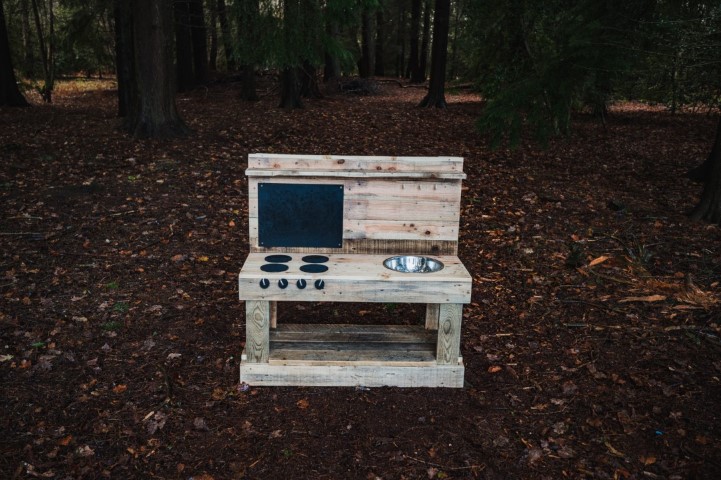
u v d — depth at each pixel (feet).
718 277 15.99
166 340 12.81
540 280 16.16
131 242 18.40
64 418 10.05
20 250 17.33
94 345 12.48
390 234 11.95
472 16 46.55
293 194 11.72
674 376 11.27
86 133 34.32
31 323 13.24
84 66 64.54
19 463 8.91
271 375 11.12
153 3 31.96
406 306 15.15
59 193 22.56
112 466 8.96
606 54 20.38
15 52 66.69
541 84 22.04
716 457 9.06
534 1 39.34
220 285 15.83
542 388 11.21
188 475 8.84
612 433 9.77
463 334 13.43
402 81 88.07
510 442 9.66
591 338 13.00
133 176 25.29
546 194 24.58
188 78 63.36
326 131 37.96
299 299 10.64
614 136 39.27
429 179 11.69
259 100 55.77
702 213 20.74
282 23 30.89
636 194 24.77
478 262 17.78
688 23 19.66
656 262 17.15
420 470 9.00
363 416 10.31
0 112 44.01
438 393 11.07
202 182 25.00
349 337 12.23
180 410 10.37
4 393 10.66
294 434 9.80
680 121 45.83
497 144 23.70
